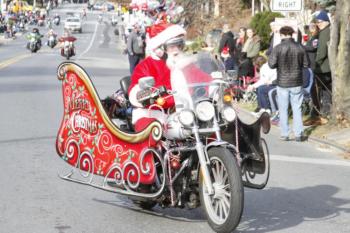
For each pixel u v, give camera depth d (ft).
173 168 25.26
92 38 317.63
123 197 30.99
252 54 69.46
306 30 81.97
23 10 493.77
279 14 109.40
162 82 27.09
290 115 59.82
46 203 29.63
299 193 32.76
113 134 27.12
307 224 27.09
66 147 29.22
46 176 34.91
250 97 68.95
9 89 80.18
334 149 46.21
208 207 24.77
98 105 27.61
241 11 134.82
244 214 28.53
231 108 25.32
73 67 28.40
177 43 26.35
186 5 113.80
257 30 109.91
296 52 48.75
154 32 27.07
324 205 30.45
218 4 126.00
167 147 25.49
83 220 27.12
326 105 57.26
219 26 119.44
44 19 452.76
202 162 24.26
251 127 26.30
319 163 41.22
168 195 25.88
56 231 25.57
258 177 31.78
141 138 25.89
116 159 27.14
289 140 50.03
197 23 118.42
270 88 58.75
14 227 25.96
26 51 206.08
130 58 91.76
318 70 56.90
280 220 27.63
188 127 24.81
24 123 53.21
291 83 49.16
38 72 108.78
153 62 27.20
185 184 25.44
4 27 344.90
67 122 29.17
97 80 97.96
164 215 28.02
